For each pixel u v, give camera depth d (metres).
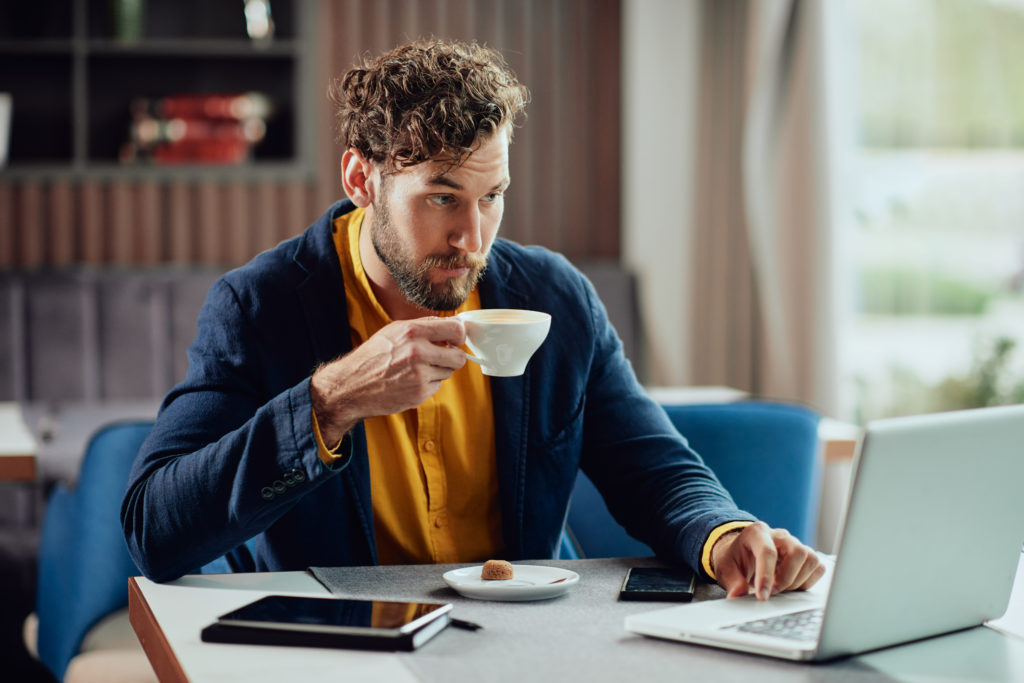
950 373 3.52
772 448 1.72
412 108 1.19
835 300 3.50
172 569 1.10
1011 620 1.03
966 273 3.49
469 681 0.81
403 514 1.37
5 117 3.69
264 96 3.89
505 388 1.39
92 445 1.82
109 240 3.75
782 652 0.87
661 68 3.88
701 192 3.87
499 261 1.47
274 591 1.09
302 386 1.07
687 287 3.90
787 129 3.55
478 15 3.89
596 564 1.21
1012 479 0.95
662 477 1.33
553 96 3.94
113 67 3.79
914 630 0.94
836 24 3.49
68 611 1.80
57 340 3.48
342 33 3.82
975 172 3.46
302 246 1.40
